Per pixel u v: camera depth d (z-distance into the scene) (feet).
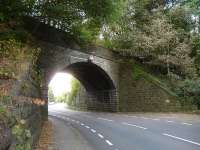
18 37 60.34
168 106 122.62
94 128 70.03
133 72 129.80
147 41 131.03
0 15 55.77
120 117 102.27
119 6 80.59
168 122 78.74
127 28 139.44
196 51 136.98
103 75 125.59
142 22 144.25
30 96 38.55
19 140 23.39
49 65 86.69
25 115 30.22
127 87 129.80
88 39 104.94
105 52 120.98
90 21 81.10
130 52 132.26
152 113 118.01
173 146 42.65
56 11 70.59
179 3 159.63
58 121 93.09
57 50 90.53
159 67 141.69
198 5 150.20
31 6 66.23
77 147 43.32
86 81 147.13
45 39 83.87
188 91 122.62
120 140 49.96
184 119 88.79
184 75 136.77
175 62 131.13
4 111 20.85
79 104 181.68
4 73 33.88
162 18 141.69
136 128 67.05
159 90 124.57
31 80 42.60
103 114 122.52
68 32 93.15
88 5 70.54
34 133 37.37
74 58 99.71
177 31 141.49
